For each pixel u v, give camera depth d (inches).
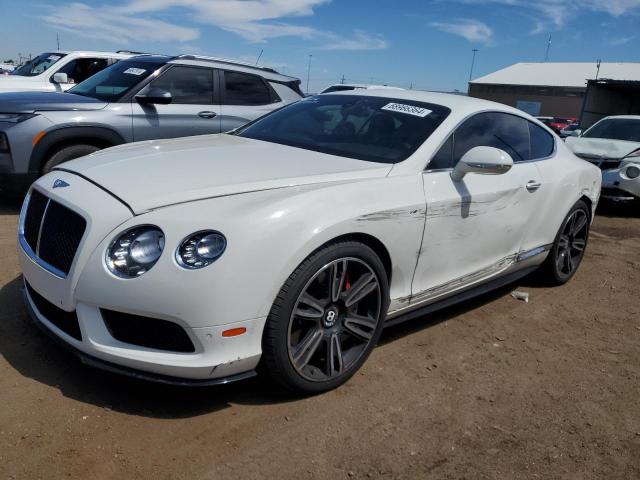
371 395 112.8
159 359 92.8
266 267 93.7
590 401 119.0
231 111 263.4
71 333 100.1
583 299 181.2
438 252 128.5
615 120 387.2
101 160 118.6
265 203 98.3
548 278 185.6
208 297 90.1
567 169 174.9
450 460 96.2
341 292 108.2
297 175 112.2
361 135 137.2
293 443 96.3
